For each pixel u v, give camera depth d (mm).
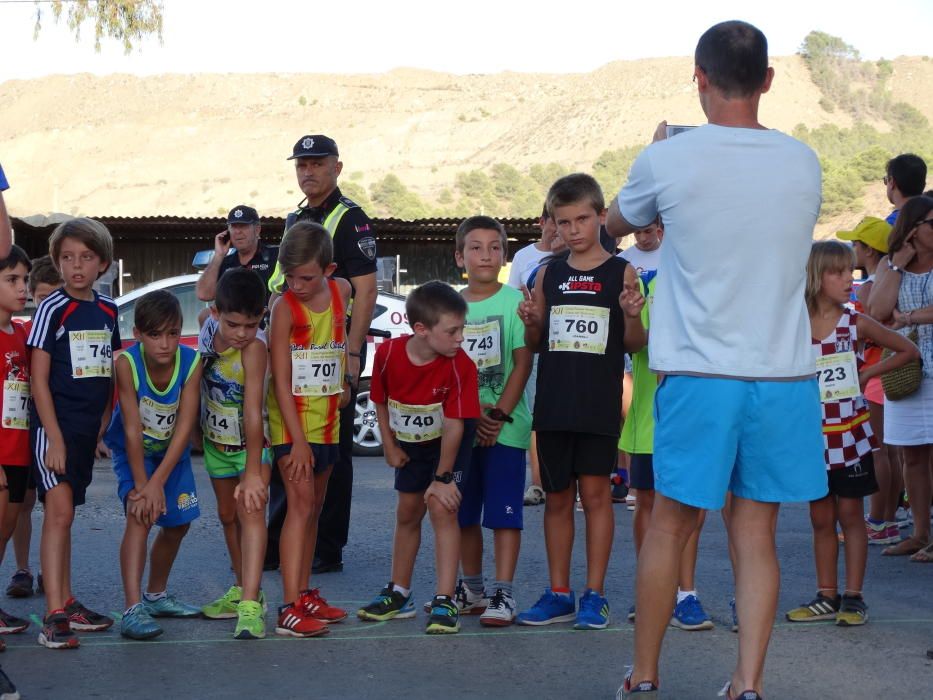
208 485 9516
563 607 5059
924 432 6492
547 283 5055
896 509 7164
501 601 5008
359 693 4035
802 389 3691
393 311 11961
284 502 6215
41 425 4703
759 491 3701
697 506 3623
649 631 3678
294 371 4918
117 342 5074
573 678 4219
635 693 3668
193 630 4926
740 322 3633
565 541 5086
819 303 5168
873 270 7238
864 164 151875
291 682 4156
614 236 4059
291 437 4902
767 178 3658
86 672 4270
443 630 4840
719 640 4766
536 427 4973
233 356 5004
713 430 3625
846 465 5074
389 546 6965
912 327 6516
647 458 5195
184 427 4934
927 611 5309
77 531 7309
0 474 4691
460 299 4820
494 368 5195
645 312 5305
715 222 3635
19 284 4770
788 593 5672
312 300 4953
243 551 4879
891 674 4266
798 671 4301
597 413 4895
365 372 11727
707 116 3902
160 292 4816
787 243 3658
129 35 16547
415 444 5012
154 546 5156
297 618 4816
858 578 5078
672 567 3693
